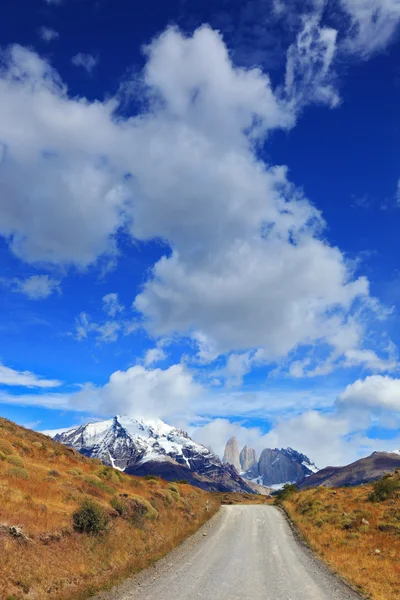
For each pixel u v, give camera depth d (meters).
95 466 42.41
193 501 45.25
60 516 18.67
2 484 21.09
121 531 20.88
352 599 14.88
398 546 23.86
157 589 14.89
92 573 15.03
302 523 37.00
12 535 14.67
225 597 14.55
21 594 11.67
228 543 27.64
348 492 50.97
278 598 14.78
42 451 38.97
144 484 40.38
